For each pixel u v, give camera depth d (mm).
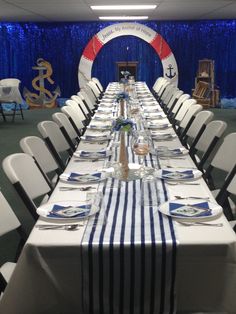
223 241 1702
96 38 11492
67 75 11867
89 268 1725
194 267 1724
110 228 1852
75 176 2596
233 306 1736
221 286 1739
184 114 5766
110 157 3160
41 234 1797
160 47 11531
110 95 8023
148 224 1887
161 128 4500
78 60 11781
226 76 11734
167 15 10180
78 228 1856
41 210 2047
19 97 9461
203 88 11336
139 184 2465
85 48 11570
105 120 5074
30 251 1711
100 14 9758
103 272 1729
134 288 1750
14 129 8586
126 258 1713
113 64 11867
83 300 1768
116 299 1767
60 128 4324
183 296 1770
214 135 3795
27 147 3057
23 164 2643
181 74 11820
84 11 9023
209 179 3520
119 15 10023
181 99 6547
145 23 11562
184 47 11656
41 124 3887
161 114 5520
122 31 11477
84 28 11602
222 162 3256
